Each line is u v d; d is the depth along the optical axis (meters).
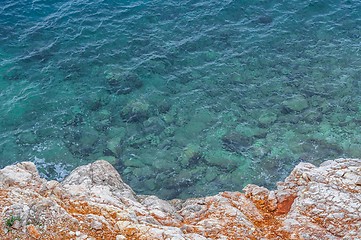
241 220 14.69
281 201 16.09
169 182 21.12
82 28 31.88
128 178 21.39
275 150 22.58
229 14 32.84
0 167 22.12
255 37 30.52
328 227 14.09
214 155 22.44
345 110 24.77
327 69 27.66
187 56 29.23
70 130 24.33
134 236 12.56
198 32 31.27
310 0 33.62
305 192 15.85
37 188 14.49
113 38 30.94
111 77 27.75
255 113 24.91
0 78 27.78
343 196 15.18
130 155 22.69
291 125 24.02
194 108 25.42
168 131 24.03
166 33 31.34
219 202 15.95
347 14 32.41
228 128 24.05
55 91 26.89
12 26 32.19
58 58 29.39
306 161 21.91
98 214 13.48
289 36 30.50
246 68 28.06
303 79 27.00
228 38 30.56
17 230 11.74
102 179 17.69
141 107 25.59
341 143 22.75
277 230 14.22
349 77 26.97
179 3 34.31
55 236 11.88
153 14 33.19
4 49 30.08
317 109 24.91
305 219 14.59
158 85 27.09
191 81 27.31
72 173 18.33
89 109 25.66
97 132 24.16
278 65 28.16
